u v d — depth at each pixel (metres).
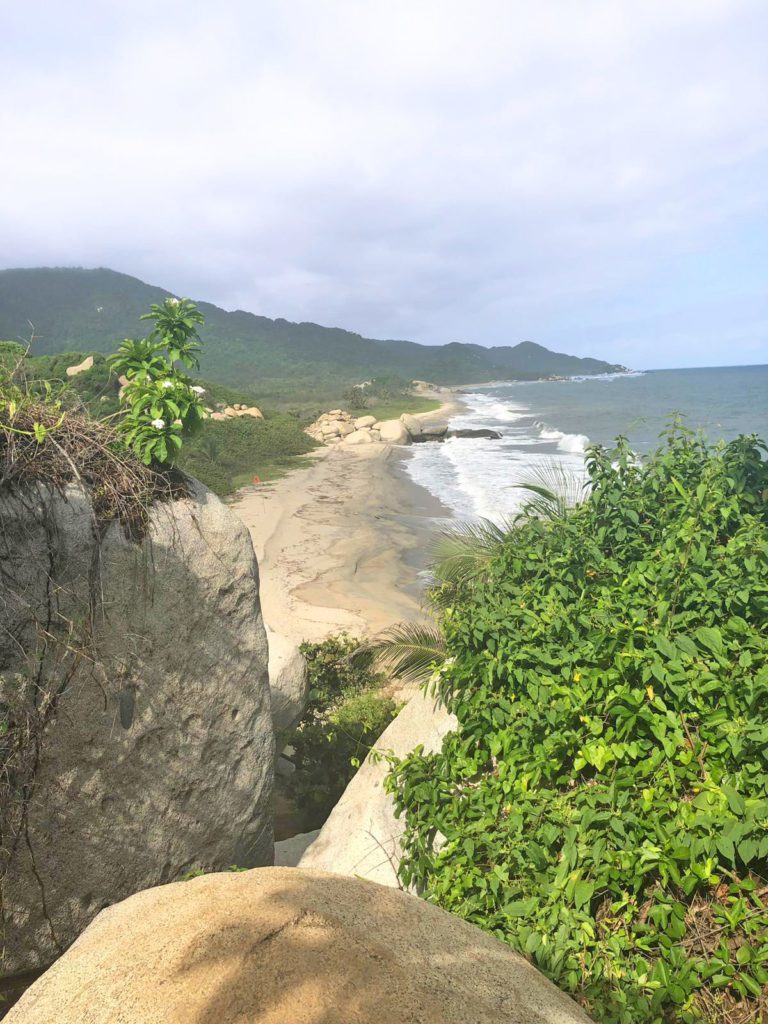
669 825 3.16
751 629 3.80
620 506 5.11
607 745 3.57
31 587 4.06
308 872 2.49
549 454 43.84
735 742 3.22
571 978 2.90
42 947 4.26
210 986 1.88
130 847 4.58
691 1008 2.73
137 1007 1.86
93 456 4.52
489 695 4.14
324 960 1.97
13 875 4.08
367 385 154.00
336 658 10.48
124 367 4.93
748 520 4.66
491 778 3.89
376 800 4.35
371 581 18.83
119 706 4.46
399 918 2.30
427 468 39.38
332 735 7.91
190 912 2.20
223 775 5.09
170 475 4.94
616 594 4.41
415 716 4.76
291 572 19.69
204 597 4.88
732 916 2.87
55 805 4.21
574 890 3.14
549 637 4.12
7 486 4.01
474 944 2.30
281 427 50.03
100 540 4.33
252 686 5.25
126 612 4.47
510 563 5.06
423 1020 1.83
